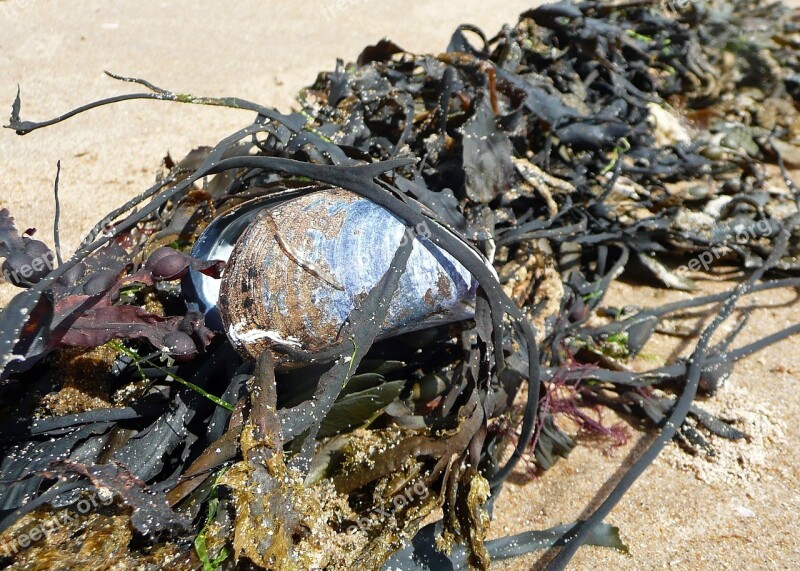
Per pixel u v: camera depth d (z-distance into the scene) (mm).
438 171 255
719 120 415
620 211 314
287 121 232
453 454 195
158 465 186
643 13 422
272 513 167
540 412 238
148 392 198
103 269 197
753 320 308
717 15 454
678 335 298
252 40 480
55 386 194
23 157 344
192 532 174
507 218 260
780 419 262
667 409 256
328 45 480
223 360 200
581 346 267
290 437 176
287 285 181
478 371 210
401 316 190
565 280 287
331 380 180
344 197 196
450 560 200
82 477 175
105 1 519
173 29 487
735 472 242
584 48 342
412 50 478
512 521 224
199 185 324
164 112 391
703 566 213
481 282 188
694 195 335
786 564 214
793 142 421
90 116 381
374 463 192
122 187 333
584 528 212
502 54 321
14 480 170
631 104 345
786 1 592
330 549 177
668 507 230
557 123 295
